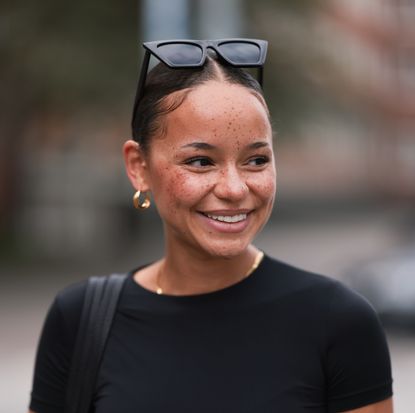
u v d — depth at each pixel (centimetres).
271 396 288
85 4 1984
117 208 2933
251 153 285
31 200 2989
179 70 289
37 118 2461
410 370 1049
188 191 285
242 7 1942
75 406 306
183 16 1077
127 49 2008
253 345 296
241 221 288
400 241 1568
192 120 283
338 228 3503
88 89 2019
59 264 2373
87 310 313
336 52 2819
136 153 308
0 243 2536
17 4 1975
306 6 2445
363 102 3134
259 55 290
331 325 293
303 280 304
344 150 5638
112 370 303
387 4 5350
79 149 3494
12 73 2041
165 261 316
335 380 293
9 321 1542
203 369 295
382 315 1228
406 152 5600
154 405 293
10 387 1030
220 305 302
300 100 2573
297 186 5659
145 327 306
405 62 5500
